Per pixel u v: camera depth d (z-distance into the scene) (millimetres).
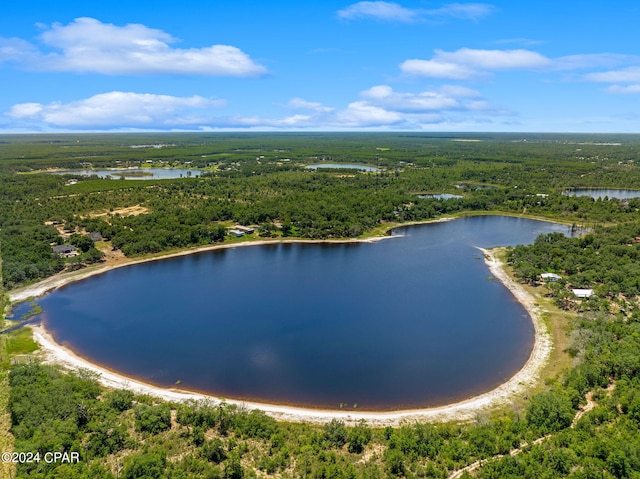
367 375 101000
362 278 165125
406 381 98562
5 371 94688
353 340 117375
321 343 115812
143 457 65438
